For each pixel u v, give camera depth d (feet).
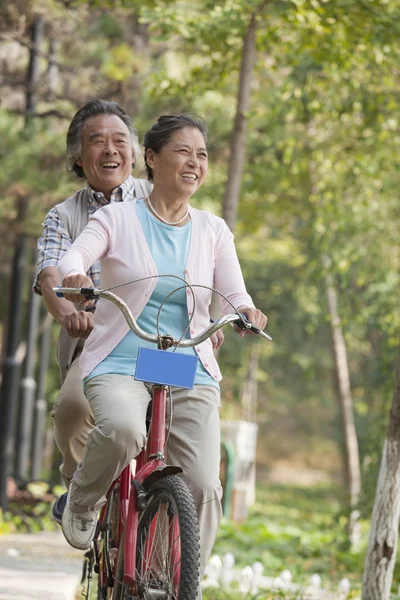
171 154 24.32
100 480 23.39
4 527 63.36
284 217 102.12
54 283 26.48
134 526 22.99
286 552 66.64
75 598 42.60
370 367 123.65
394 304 81.71
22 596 36.70
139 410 23.17
